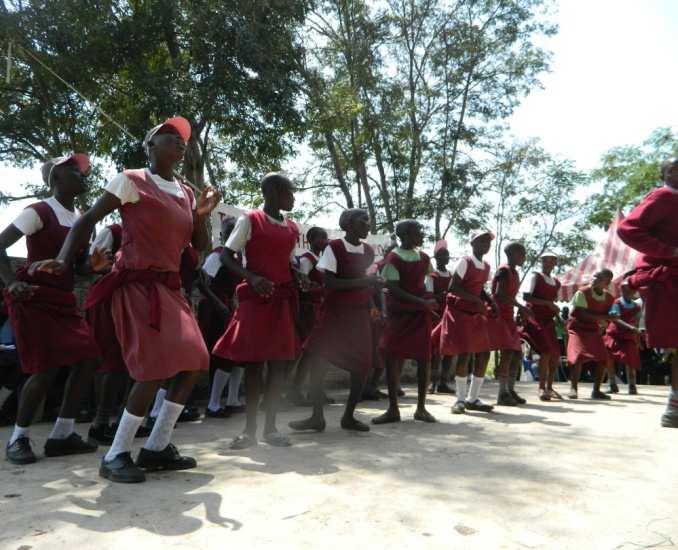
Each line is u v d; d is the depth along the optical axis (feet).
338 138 61.26
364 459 11.85
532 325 23.88
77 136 39.04
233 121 35.42
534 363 45.78
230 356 13.39
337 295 15.51
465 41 64.18
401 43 65.21
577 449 12.85
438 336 26.55
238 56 33.12
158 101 31.45
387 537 7.47
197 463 11.63
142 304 10.22
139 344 10.02
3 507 8.76
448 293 19.76
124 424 10.38
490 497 9.17
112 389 14.25
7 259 11.54
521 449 12.87
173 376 11.10
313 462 11.61
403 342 17.03
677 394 15.97
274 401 13.85
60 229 12.19
